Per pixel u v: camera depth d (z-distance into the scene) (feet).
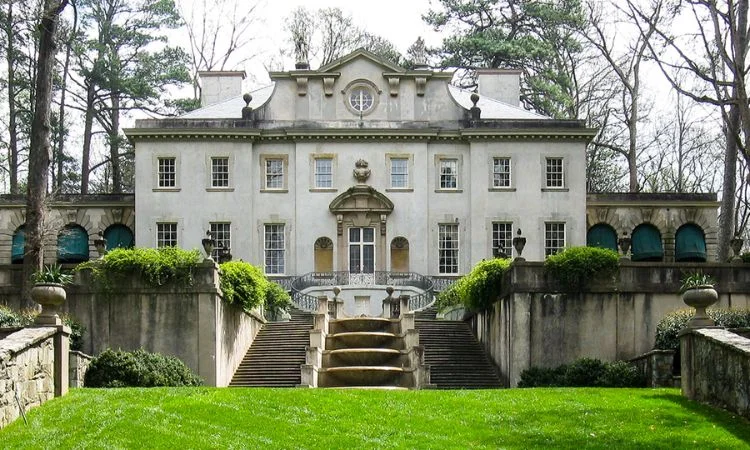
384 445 70.69
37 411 75.00
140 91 223.51
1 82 211.82
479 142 184.44
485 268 128.36
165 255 116.57
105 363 98.48
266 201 183.52
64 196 187.93
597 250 117.80
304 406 80.59
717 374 78.95
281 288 163.32
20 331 78.48
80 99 226.99
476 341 136.36
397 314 155.84
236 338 126.21
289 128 183.01
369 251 183.83
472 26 239.50
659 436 71.51
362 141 184.85
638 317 116.88
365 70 185.57
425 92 185.88
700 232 190.08
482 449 69.82
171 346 115.34
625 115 212.84
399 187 184.55
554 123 183.83
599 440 71.31
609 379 104.73
